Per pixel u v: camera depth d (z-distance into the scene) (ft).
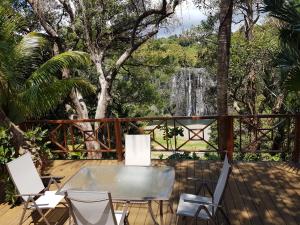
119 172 14.28
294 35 18.04
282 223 13.46
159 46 49.90
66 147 22.50
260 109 42.55
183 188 16.96
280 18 18.40
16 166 14.24
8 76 18.37
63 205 15.80
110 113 47.29
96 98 45.24
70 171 20.26
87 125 38.24
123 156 22.03
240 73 40.37
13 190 16.24
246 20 46.19
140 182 13.19
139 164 17.22
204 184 13.69
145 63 48.88
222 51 23.79
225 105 24.31
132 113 48.34
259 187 16.69
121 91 48.42
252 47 39.99
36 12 35.19
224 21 23.41
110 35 43.57
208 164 20.29
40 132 20.49
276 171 18.65
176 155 23.18
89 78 43.45
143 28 42.42
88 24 39.78
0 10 18.67
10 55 18.84
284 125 28.96
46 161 20.04
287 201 15.19
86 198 10.64
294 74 17.56
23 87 19.94
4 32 18.89
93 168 14.87
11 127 17.71
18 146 17.54
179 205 12.64
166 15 39.06
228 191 16.37
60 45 37.17
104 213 10.91
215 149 21.21
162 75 51.98
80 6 38.91
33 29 38.47
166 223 13.83
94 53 41.04
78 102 37.83
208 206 12.51
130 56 44.34
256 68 39.78
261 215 14.08
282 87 19.10
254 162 20.13
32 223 14.57
